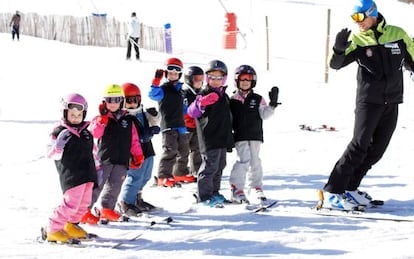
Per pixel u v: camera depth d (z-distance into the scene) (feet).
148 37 103.19
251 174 24.88
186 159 29.53
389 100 21.93
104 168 21.59
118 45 110.63
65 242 18.97
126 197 22.89
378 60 21.74
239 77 24.52
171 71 28.86
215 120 23.89
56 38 114.73
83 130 19.29
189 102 29.25
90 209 21.59
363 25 21.75
